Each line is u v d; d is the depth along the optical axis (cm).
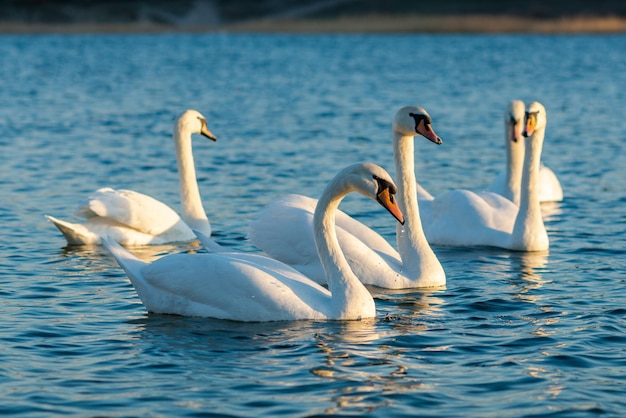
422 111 1450
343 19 10762
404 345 1128
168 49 8038
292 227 1476
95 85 5012
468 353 1101
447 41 9062
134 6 11531
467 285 1435
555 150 2858
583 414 925
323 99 4366
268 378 1013
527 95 4525
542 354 1095
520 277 1480
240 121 3534
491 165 2611
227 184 2270
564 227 1864
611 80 5291
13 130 3175
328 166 2534
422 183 2347
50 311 1259
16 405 936
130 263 1297
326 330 1183
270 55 7344
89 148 2812
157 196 2152
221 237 1769
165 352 1092
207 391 976
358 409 933
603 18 10150
